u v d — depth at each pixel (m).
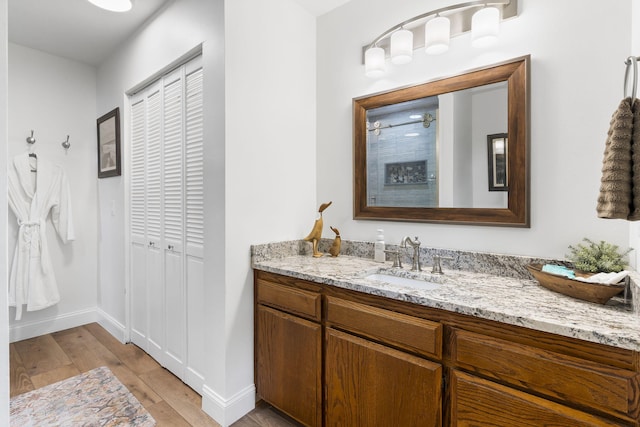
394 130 1.86
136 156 2.55
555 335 0.93
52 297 2.73
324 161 2.21
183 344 2.06
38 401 1.87
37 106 2.76
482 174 1.56
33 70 2.73
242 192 1.76
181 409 1.82
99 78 3.03
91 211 3.08
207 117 1.78
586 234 1.32
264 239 1.89
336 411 1.45
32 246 2.63
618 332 0.84
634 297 0.99
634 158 0.87
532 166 1.43
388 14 1.88
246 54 1.77
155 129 2.31
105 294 2.99
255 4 1.82
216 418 1.72
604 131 1.27
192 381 1.99
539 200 1.42
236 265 1.74
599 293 1.06
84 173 3.04
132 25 2.34
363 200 2.00
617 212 0.87
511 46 1.48
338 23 2.12
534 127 1.42
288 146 2.05
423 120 1.75
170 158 2.15
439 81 1.67
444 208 1.68
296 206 2.11
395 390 1.25
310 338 1.54
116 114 2.69
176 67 2.08
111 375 2.16
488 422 1.03
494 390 1.02
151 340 2.40
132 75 2.48
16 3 2.07
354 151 2.02
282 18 1.99
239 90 1.73
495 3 1.49
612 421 0.84
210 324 1.78
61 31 2.43
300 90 2.13
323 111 2.21
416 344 1.20
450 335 1.13
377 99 1.91
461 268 1.61
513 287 1.30
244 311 1.78
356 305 1.38
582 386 0.88
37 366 2.27
